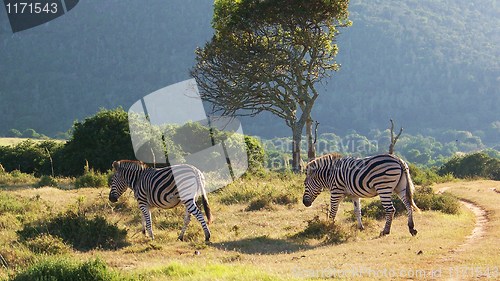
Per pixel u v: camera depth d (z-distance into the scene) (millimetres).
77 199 20719
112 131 35875
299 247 14227
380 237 14734
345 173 15719
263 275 10133
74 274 10547
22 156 40094
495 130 136375
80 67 179000
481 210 21328
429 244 12945
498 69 165500
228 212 20219
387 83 160500
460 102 153625
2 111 156125
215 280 9922
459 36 189500
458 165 49375
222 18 39000
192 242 14852
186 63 174500
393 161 14977
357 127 139750
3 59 183000
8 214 18016
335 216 17547
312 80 40719
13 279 10688
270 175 31562
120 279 10500
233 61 37500
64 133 124688
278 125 118062
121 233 15117
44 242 13742
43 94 163750
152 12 195000
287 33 38531
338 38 176250
